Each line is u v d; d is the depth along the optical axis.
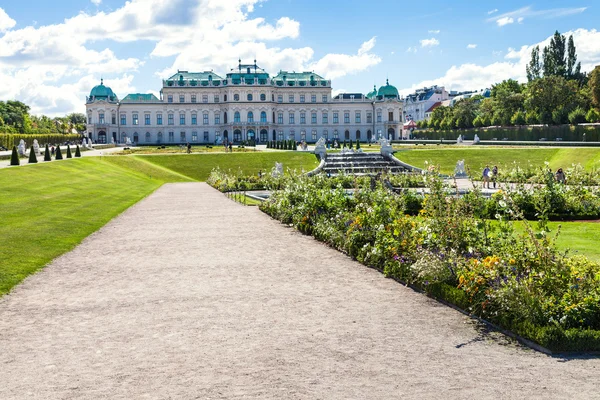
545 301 13.43
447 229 18.94
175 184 79.44
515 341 13.33
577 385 10.80
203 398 10.34
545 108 138.75
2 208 38.09
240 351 12.73
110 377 11.35
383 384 10.90
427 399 10.23
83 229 32.16
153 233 31.19
